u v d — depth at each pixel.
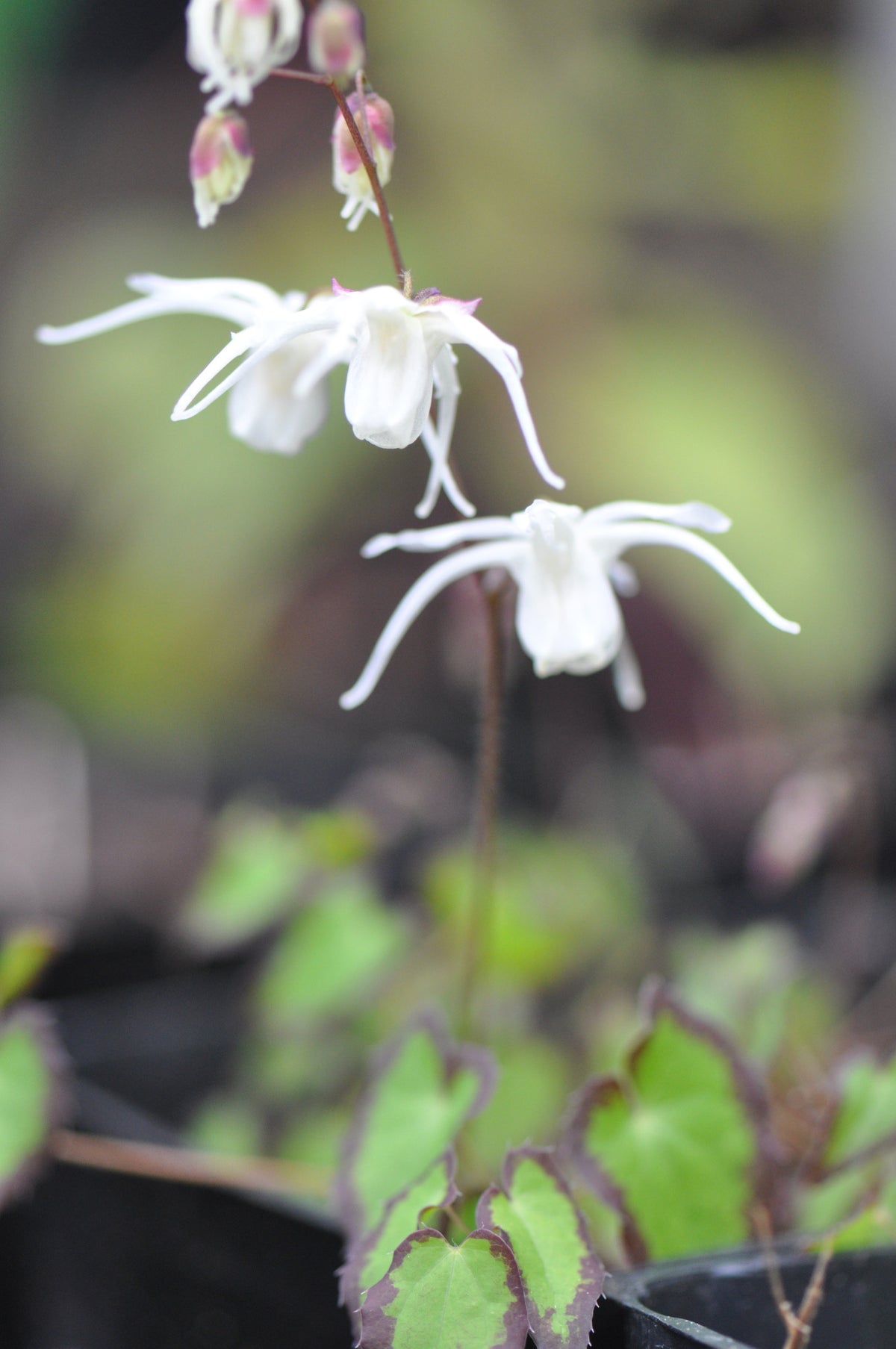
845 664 0.62
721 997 0.41
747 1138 0.33
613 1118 0.33
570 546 0.32
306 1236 0.35
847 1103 0.34
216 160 0.32
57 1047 0.35
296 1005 0.42
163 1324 0.36
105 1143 0.36
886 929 0.46
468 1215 0.34
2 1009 0.36
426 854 0.51
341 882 0.44
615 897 0.48
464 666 0.44
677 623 0.67
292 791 0.60
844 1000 0.44
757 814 0.55
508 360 0.30
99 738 0.67
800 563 0.63
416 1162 0.33
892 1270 0.32
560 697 0.63
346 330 0.30
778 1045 0.38
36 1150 0.35
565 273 0.67
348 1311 0.35
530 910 0.44
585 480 0.66
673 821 0.56
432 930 0.46
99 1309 0.37
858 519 0.67
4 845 0.54
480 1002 0.43
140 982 0.48
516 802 0.60
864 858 0.47
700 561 0.63
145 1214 0.37
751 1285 0.32
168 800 0.59
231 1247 0.36
